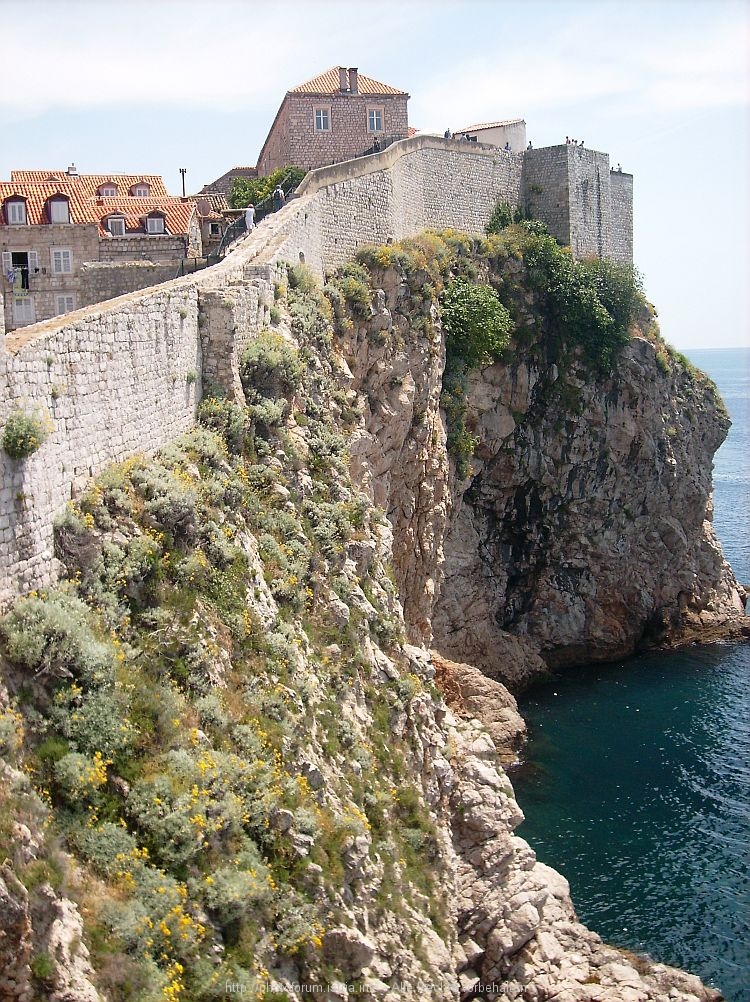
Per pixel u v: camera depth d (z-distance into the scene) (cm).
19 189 4778
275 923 2166
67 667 1984
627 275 7838
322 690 2919
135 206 4919
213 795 2128
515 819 3788
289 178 6312
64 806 1855
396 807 3114
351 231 5575
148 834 1953
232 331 3259
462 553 7006
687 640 8125
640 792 5453
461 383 6194
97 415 2412
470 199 7375
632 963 3991
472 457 6938
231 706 2402
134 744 2041
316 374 4122
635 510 8044
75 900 1720
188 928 1877
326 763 2738
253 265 3881
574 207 8006
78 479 2298
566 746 6062
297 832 2336
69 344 2283
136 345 2670
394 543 5369
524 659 7231
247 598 2686
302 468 3494
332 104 6912
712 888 4594
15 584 1977
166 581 2411
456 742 3888
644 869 4747
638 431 7881
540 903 3753
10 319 4544
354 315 5053
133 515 2406
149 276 4594
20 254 4584
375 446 4947
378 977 2461
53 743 1888
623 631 7875
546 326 7431
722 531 12238
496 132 8206
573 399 7506
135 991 1694
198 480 2809
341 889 2420
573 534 7688
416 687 3512
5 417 1975
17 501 1998
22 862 1630
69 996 1555
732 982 3984
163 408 2852
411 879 2967
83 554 2194
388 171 6069
